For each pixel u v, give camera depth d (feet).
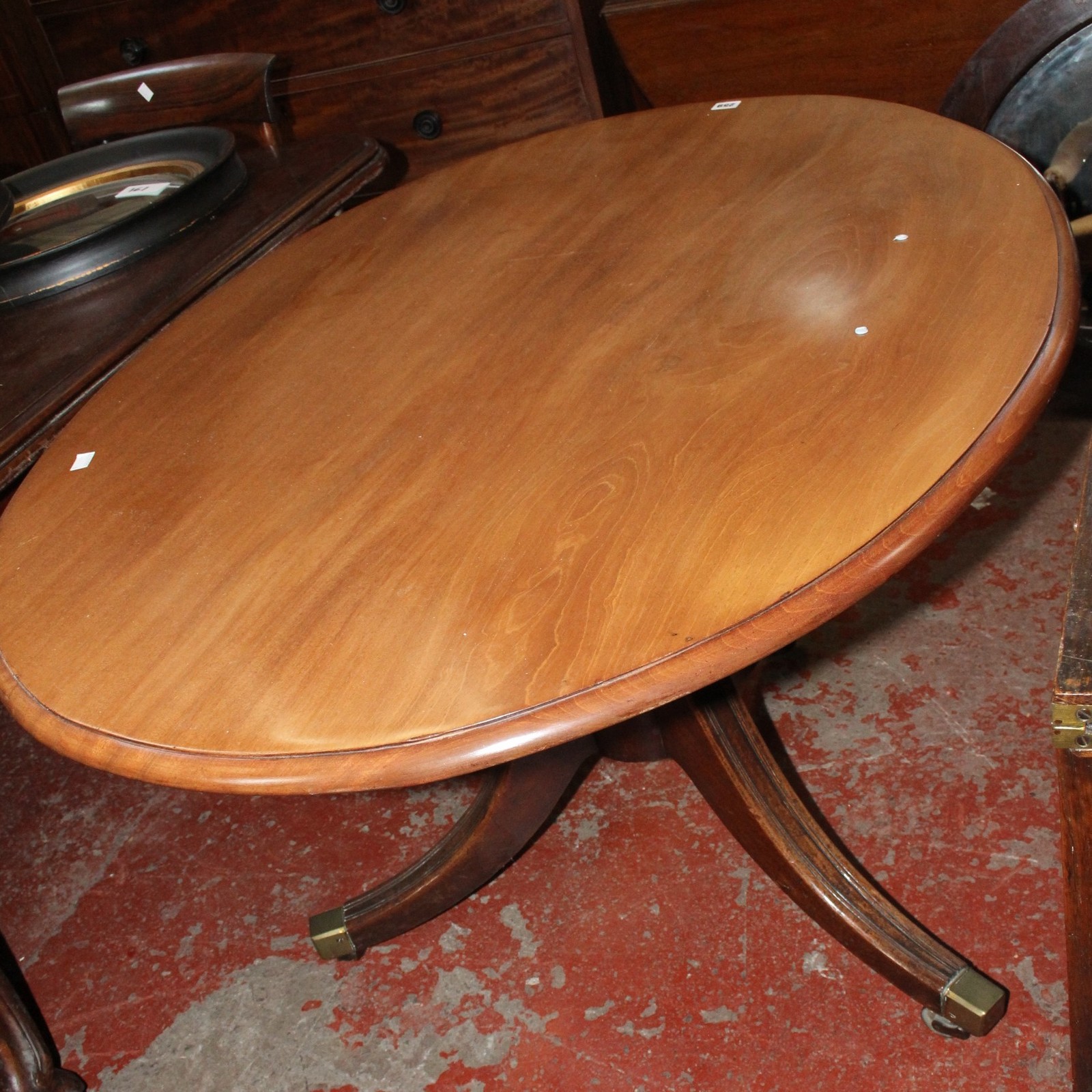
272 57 6.17
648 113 5.44
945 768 4.88
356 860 5.21
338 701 2.60
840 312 3.50
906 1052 3.98
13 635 3.06
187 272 4.91
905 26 7.12
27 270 4.91
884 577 2.62
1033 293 3.33
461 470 3.26
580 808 5.17
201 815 5.63
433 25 7.97
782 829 4.19
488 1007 4.47
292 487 3.36
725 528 2.80
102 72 8.68
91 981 4.94
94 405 4.09
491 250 4.52
